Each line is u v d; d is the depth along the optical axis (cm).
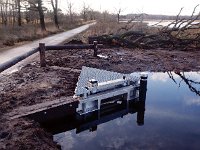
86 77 532
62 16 3972
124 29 1324
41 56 637
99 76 540
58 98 420
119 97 495
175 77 697
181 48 1073
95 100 439
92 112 440
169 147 338
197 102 522
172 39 1087
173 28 1112
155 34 1103
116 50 988
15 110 361
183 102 522
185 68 771
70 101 398
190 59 877
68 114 397
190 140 359
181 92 584
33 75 561
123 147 340
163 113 468
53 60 741
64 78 543
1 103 386
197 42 1105
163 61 831
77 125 415
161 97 554
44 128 360
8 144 275
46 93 446
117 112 487
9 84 492
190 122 423
